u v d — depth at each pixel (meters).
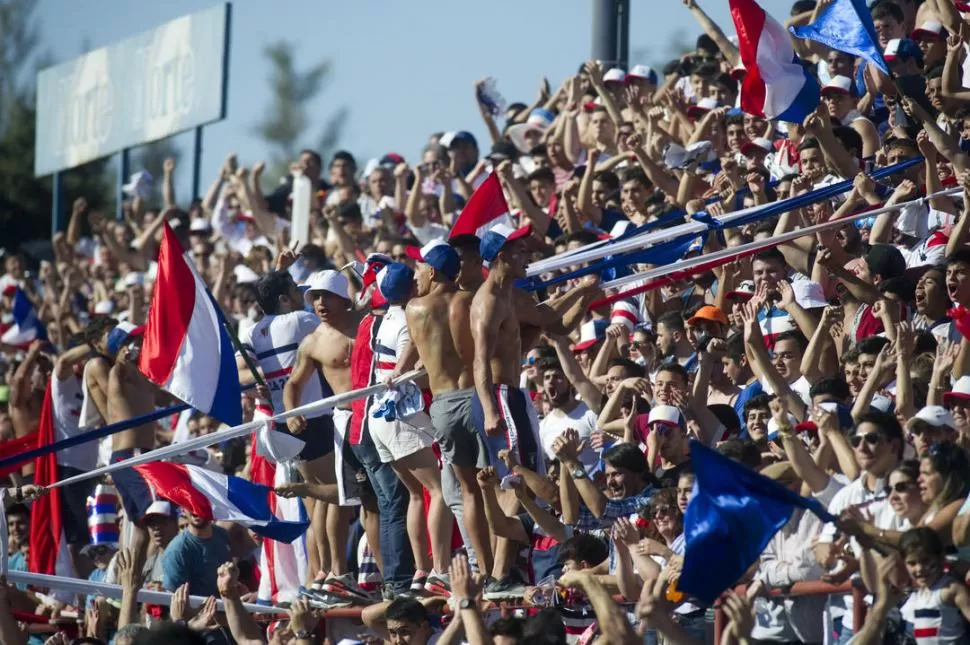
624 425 39.88
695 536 28.75
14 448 54.59
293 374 41.06
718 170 52.22
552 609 33.25
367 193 66.62
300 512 43.16
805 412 36.03
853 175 43.31
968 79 45.59
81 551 52.62
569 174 59.00
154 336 39.41
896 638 28.34
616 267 43.78
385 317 38.88
